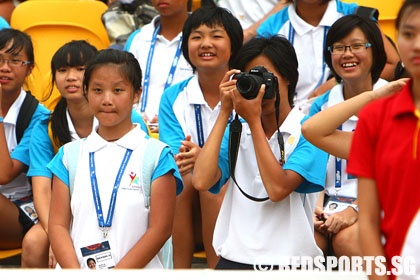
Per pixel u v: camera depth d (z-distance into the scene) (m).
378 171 7.30
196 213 12.76
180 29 15.62
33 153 13.08
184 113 13.25
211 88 13.20
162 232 10.29
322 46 15.27
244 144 10.76
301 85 15.30
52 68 13.08
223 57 12.96
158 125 13.66
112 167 10.47
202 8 13.17
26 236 12.64
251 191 10.61
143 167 10.41
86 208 10.35
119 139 10.58
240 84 10.07
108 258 10.23
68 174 10.59
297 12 15.62
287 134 10.73
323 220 12.16
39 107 14.16
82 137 12.97
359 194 7.46
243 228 10.52
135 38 15.89
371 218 7.39
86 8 17.48
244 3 17.59
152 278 6.41
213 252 12.30
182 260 12.54
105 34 17.64
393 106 7.30
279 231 10.45
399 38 7.23
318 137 9.03
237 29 13.05
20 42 13.92
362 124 7.47
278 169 10.09
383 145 7.29
